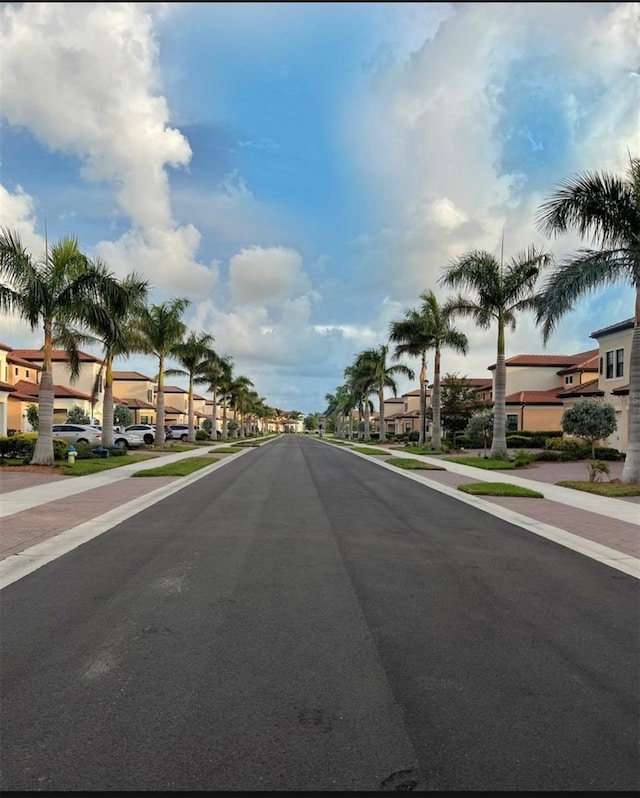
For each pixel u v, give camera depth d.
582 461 27.36
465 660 4.34
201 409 93.56
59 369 54.91
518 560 7.59
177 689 3.83
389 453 34.97
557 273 16.09
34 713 3.52
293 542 8.49
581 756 3.10
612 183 15.11
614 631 5.01
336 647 4.55
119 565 7.09
